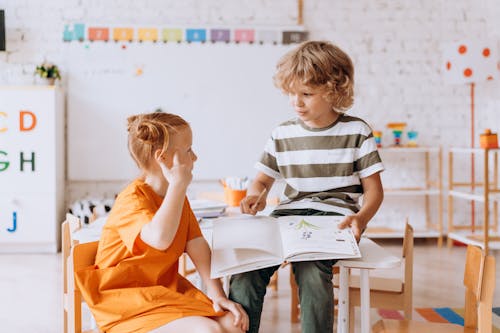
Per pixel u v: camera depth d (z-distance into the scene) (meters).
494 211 4.18
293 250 1.21
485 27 4.30
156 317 1.20
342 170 1.54
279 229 1.36
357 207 1.53
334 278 1.97
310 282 1.29
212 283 1.33
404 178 4.30
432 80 4.30
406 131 4.29
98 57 4.05
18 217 3.72
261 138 4.18
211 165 4.16
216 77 4.13
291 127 1.61
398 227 4.31
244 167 4.18
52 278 3.09
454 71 3.81
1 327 2.29
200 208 1.84
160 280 1.32
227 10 4.16
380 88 4.28
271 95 4.16
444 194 4.33
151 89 4.09
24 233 3.73
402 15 4.27
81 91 4.05
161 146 1.29
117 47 4.06
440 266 3.37
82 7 4.08
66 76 4.04
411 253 1.73
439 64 4.30
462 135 4.32
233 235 1.35
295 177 1.59
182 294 1.32
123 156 4.09
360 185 1.57
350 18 4.25
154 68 4.09
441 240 3.98
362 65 4.26
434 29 4.29
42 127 3.71
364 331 1.33
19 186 3.71
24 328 2.28
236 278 1.34
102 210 3.72
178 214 1.21
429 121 4.30
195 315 1.21
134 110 4.09
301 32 4.17
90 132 4.06
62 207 3.99
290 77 1.46
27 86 3.69
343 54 1.52
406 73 4.29
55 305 2.60
